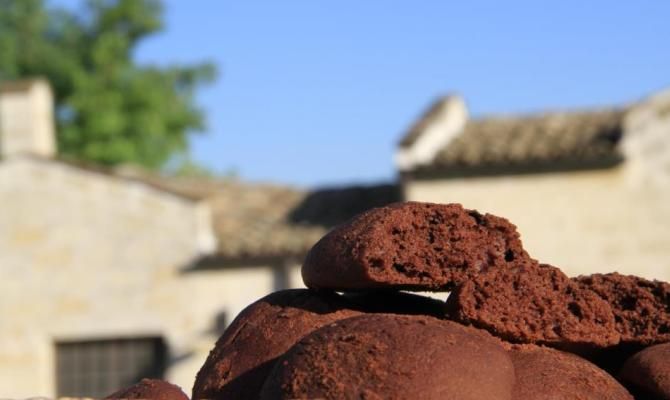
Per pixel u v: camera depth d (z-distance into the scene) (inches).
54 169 831.7
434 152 794.8
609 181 760.3
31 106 932.0
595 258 759.7
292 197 898.7
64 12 1546.5
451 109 826.2
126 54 1517.0
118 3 1525.6
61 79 1492.4
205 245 812.6
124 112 1466.5
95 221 826.8
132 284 818.2
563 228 762.8
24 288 829.2
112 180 823.7
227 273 804.6
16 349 824.9
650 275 754.8
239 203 893.8
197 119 1519.4
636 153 759.7
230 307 801.6
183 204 816.3
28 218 832.9
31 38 1521.9
